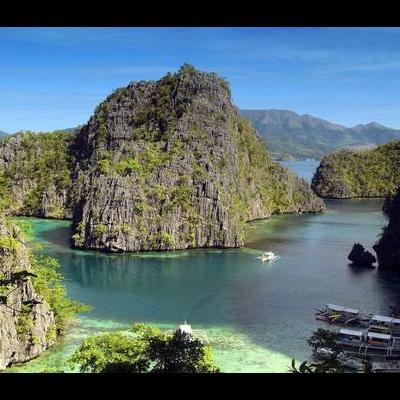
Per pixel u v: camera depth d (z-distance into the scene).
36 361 70.38
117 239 151.00
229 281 117.81
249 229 197.38
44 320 74.00
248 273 125.88
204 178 170.62
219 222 162.00
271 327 86.38
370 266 134.50
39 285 80.44
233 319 90.56
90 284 114.62
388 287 114.12
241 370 68.06
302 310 96.62
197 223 161.62
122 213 154.75
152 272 127.00
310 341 71.69
